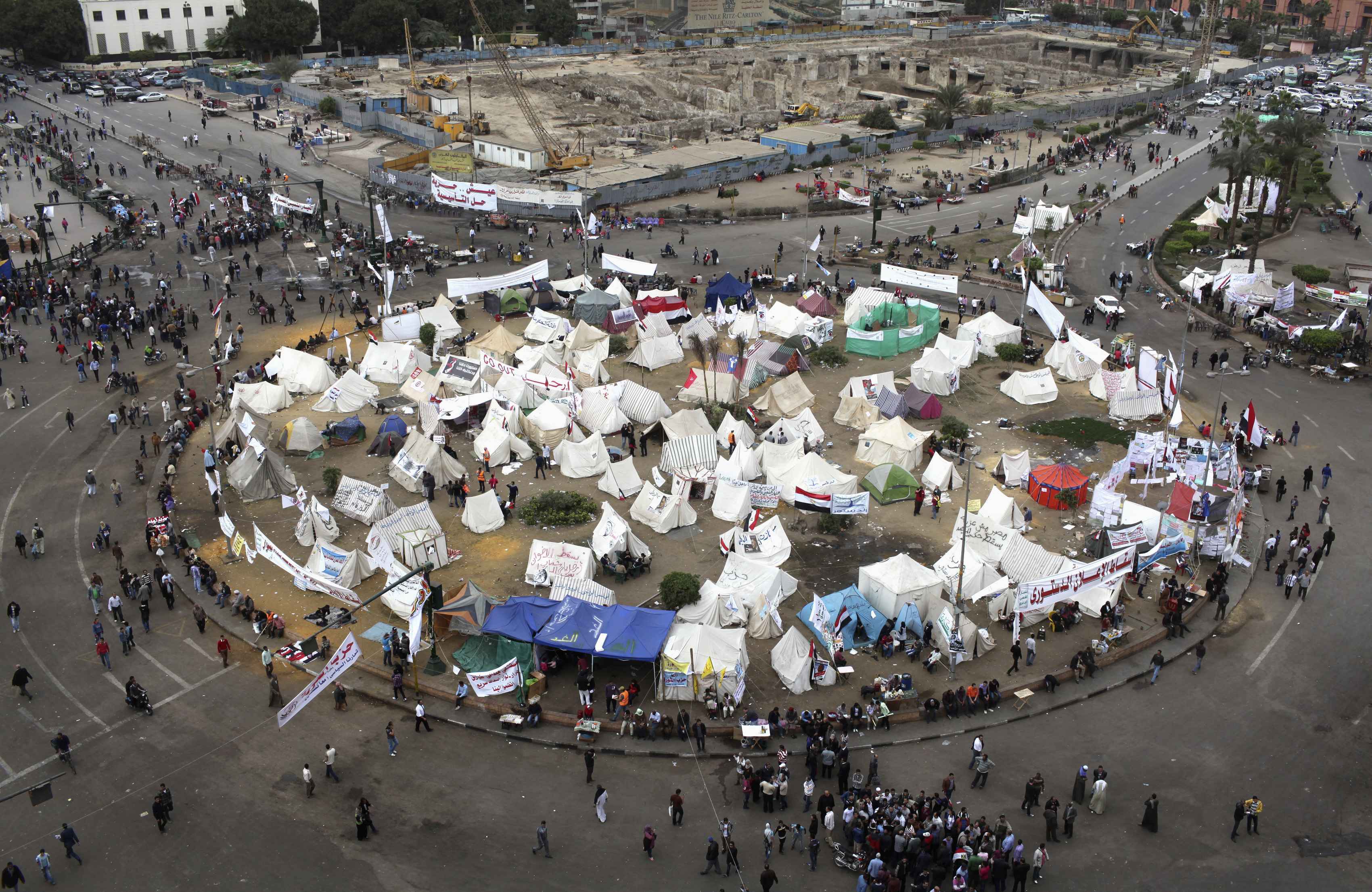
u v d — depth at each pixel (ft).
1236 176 392.68
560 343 294.25
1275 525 213.66
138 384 276.82
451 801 144.56
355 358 292.40
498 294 326.03
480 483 226.79
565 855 135.54
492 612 171.12
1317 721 160.66
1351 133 625.00
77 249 363.76
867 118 575.79
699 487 221.25
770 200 455.22
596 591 181.37
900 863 130.21
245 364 287.69
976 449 243.19
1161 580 193.77
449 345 303.89
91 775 148.77
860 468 234.38
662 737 156.25
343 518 215.10
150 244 381.40
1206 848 137.08
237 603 183.73
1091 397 274.36
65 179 443.73
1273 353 298.15
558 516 211.61
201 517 215.31
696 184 468.34
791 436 239.71
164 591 186.60
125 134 533.55
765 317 313.12
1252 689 167.84
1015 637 169.58
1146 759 152.66
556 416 240.32
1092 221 433.48
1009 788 146.72
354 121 557.33
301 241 388.57
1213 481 210.38
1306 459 240.94
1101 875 132.67
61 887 130.52
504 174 463.83
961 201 461.37
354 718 160.86
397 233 398.42
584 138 545.44
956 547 196.75
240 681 169.07
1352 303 332.19
